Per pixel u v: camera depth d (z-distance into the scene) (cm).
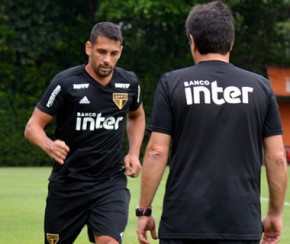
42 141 1242
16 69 5275
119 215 1246
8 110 5138
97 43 1247
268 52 5694
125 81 1284
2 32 5247
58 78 1261
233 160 868
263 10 5622
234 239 859
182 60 5447
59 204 1278
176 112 875
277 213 899
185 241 866
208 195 861
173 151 885
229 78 884
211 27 884
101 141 1264
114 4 5056
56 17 5375
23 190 3088
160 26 5475
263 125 891
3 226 2095
